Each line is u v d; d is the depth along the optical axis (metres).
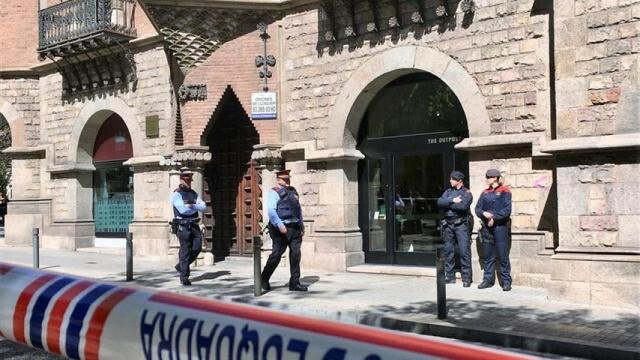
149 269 12.91
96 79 16.81
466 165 11.39
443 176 11.66
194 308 1.84
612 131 8.40
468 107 10.64
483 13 10.49
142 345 1.91
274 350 1.57
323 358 1.45
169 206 14.78
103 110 16.72
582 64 8.67
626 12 8.33
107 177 17.80
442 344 1.37
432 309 8.12
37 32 18.88
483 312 7.88
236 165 14.62
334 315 7.98
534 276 9.80
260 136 13.13
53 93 18.36
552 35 9.76
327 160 12.41
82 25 15.81
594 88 8.57
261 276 9.84
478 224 10.38
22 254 16.64
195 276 11.67
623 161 8.27
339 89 12.30
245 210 14.46
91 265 13.85
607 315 7.64
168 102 14.84
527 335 6.62
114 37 15.22
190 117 13.38
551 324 7.15
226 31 13.26
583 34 8.66
